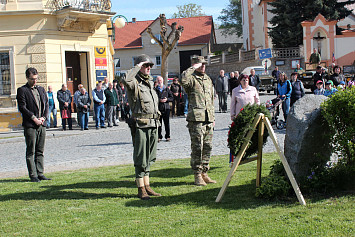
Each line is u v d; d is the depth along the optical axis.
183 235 4.19
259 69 31.58
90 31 20.47
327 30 37.94
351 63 38.19
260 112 5.64
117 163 9.57
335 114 5.16
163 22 21.64
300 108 5.46
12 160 11.10
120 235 4.31
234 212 4.86
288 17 38.38
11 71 19.31
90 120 20.28
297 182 5.34
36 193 6.43
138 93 5.94
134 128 5.94
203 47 55.81
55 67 19.50
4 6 19.11
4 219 5.07
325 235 3.94
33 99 7.61
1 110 19.25
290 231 4.09
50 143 14.25
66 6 18.75
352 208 4.64
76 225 4.72
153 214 5.00
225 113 20.20
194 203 5.41
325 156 5.61
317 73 16.00
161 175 7.43
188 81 6.58
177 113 20.64
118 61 58.09
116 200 5.80
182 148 11.13
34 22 19.16
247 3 49.78
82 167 9.26
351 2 39.69
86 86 20.78
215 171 7.53
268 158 8.40
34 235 4.44
